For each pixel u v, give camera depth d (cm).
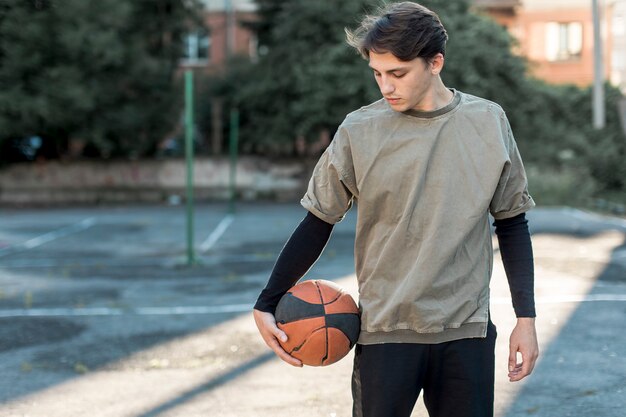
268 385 494
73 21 2452
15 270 1106
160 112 2773
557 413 425
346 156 225
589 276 888
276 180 2848
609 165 2762
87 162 2786
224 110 2909
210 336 642
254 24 2902
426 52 211
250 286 917
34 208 2489
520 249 230
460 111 222
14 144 2745
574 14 3350
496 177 219
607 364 514
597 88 1747
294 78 2572
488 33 2412
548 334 603
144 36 2797
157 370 540
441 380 225
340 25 2452
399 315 222
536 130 2761
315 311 235
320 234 233
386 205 223
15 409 459
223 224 1834
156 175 2817
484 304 225
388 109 226
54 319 734
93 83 2516
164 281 980
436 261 218
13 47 2381
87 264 1166
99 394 486
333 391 476
